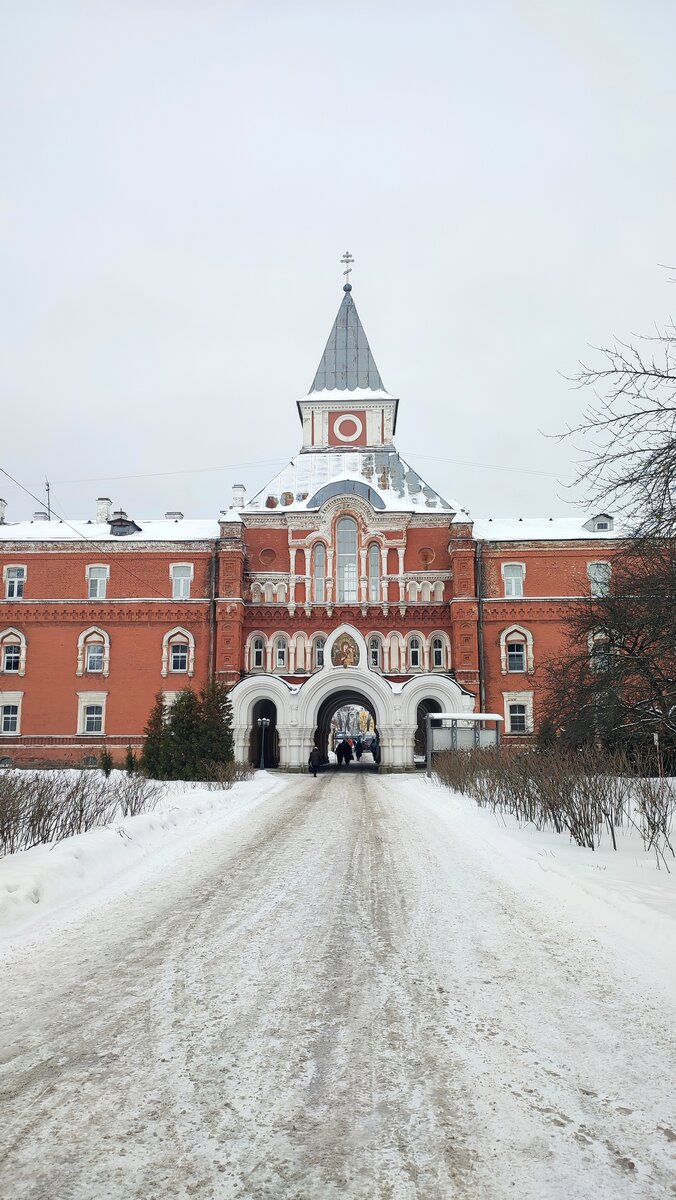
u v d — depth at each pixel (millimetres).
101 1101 4879
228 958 7867
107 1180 4082
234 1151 4348
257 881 11812
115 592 50938
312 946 8305
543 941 8430
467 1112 4762
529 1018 6254
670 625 17812
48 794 16703
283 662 51156
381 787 31453
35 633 50438
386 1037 5883
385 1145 4406
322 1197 3963
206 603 50062
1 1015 6312
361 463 56875
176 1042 5777
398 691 45031
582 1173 4148
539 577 50000
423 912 9766
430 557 51844
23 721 49469
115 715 49250
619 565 20734
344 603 50906
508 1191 4004
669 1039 5824
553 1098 4934
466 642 48656
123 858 13500
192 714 34625
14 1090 5023
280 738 45562
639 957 7781
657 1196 3967
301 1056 5543
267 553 52406
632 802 18672
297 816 20844
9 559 51469
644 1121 4656
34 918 9461
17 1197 3934
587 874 11281
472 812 20312
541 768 18406
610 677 21172
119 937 8672
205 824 18812
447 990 6918
